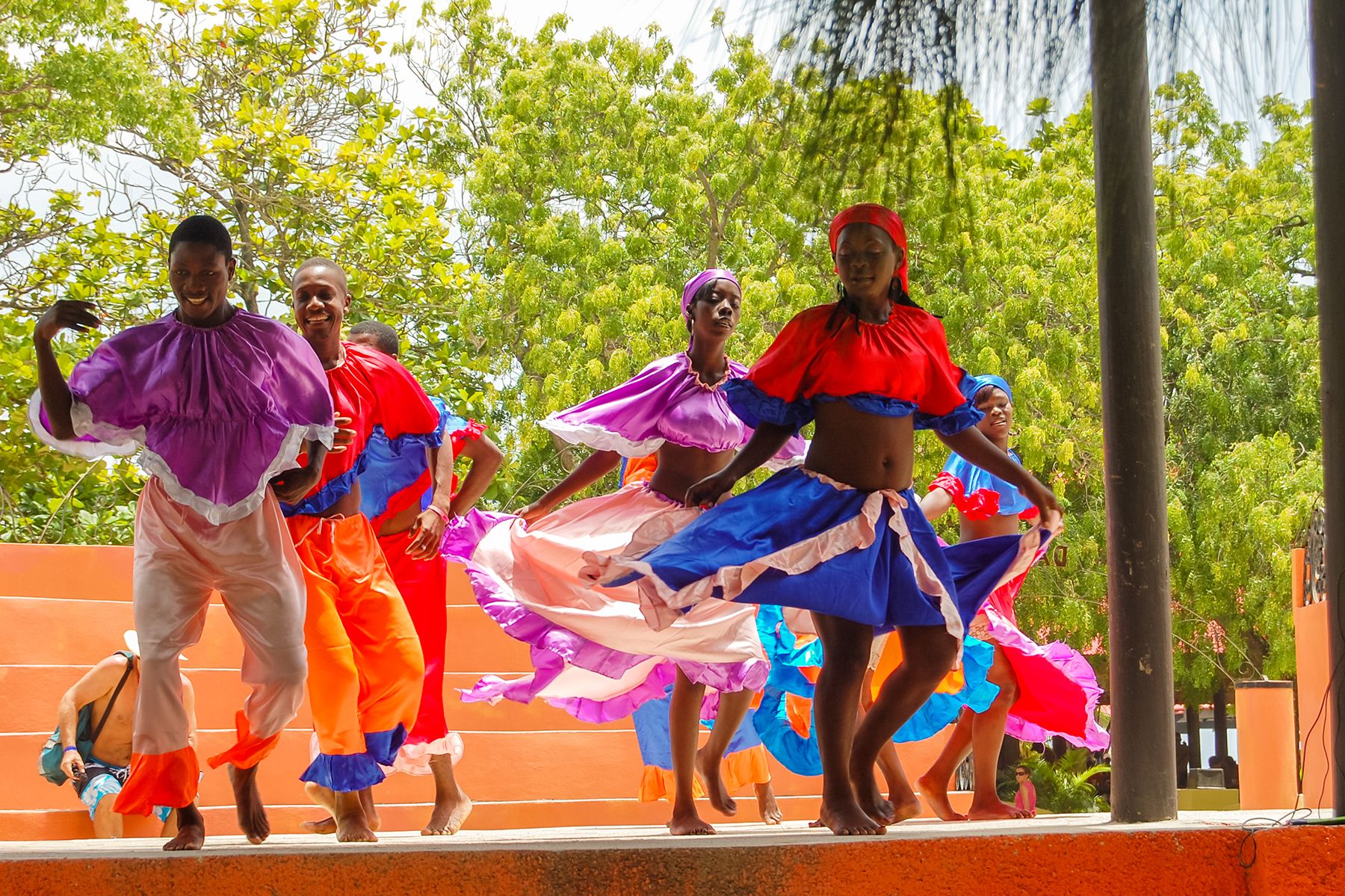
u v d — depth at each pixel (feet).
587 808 25.02
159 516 13.00
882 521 13.25
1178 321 53.01
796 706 19.76
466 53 54.95
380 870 9.38
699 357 17.31
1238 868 10.15
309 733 24.76
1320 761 24.76
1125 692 13.52
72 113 41.91
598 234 49.70
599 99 49.85
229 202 47.70
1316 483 51.83
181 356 13.00
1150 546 13.55
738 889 9.46
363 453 15.52
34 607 24.81
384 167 48.98
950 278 49.67
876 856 9.68
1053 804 59.88
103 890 9.41
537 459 50.26
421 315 50.72
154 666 12.70
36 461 35.76
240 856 9.42
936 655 13.41
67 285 43.75
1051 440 49.49
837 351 13.32
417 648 15.31
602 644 16.76
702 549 12.62
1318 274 11.62
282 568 13.25
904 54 11.72
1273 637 55.01
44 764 22.49
